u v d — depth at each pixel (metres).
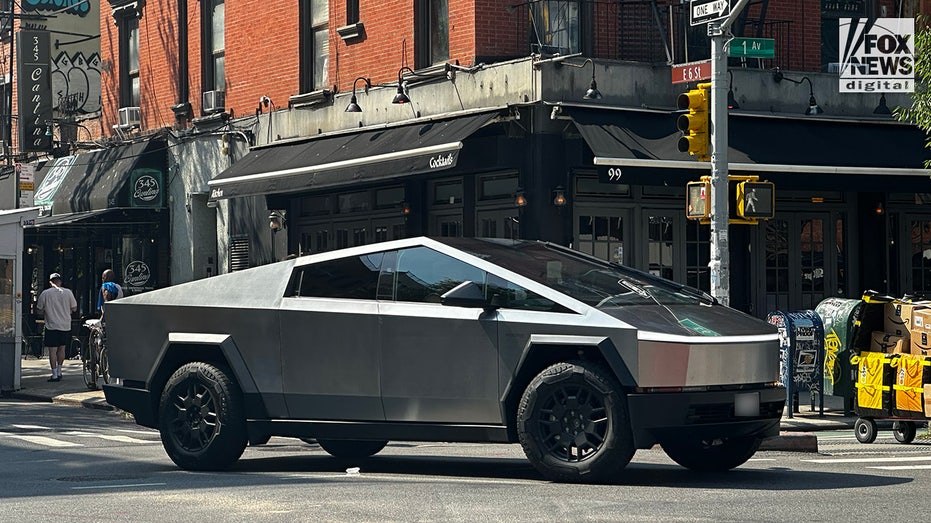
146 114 29.70
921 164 20.28
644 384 9.41
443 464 11.59
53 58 32.06
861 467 11.13
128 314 11.48
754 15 21.70
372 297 10.48
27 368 28.42
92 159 30.42
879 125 21.27
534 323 9.75
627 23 20.88
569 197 19.66
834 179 19.78
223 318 10.97
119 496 9.27
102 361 22.45
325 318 10.56
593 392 9.48
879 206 22.41
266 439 10.88
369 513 8.24
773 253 21.92
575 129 19.56
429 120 21.06
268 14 25.73
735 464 10.62
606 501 8.70
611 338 9.48
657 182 18.59
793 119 20.73
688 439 9.48
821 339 16.97
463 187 21.34
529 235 19.52
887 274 22.67
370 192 23.56
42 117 31.02
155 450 13.48
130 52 30.62
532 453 9.64
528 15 20.88
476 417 10.00
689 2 21.05
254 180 23.08
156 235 28.92
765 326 10.19
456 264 10.25
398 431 10.32
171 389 11.10
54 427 16.72
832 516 8.07
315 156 22.42
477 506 8.50
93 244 31.55
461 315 10.02
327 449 12.07
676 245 21.00
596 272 10.48
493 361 9.88
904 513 8.22
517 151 19.61
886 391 13.64
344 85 23.81
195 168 27.75
